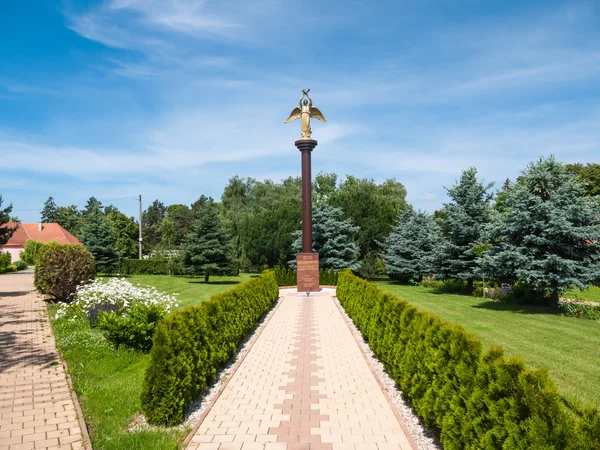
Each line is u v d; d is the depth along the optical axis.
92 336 9.80
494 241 19.23
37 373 7.74
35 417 5.79
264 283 14.89
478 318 13.30
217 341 7.75
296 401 6.40
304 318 14.07
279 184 50.38
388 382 7.36
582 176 39.75
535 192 15.40
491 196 21.06
